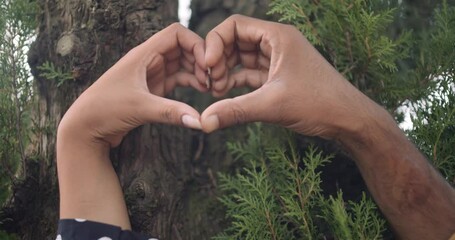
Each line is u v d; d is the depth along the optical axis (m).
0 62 0.90
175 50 0.80
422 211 0.79
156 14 0.88
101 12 0.85
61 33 0.87
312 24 0.90
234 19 0.80
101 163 0.78
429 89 0.89
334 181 0.94
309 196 0.84
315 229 0.86
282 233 0.84
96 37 0.85
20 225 0.90
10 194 0.91
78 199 0.77
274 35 0.78
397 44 0.88
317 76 0.76
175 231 0.88
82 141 0.77
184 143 0.94
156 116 0.74
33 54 0.89
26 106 0.91
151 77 0.80
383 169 0.79
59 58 0.86
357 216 0.81
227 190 0.97
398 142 0.78
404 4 1.06
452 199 0.80
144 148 0.86
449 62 0.89
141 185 0.84
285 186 0.87
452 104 0.88
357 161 0.80
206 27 1.06
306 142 0.92
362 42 0.85
